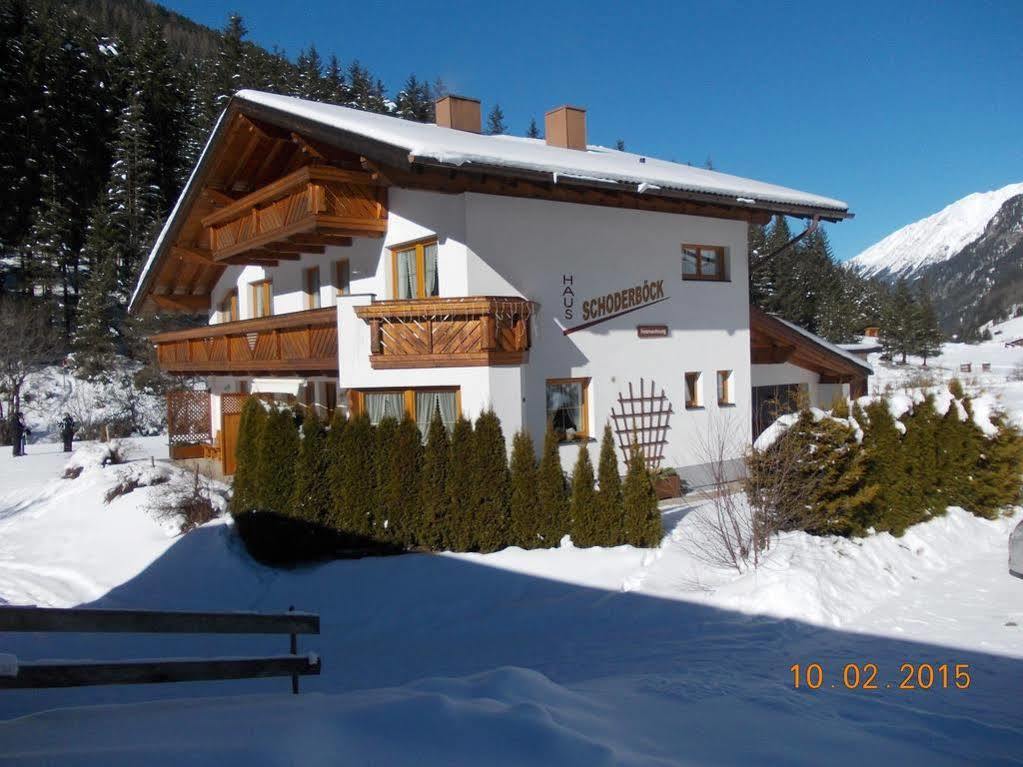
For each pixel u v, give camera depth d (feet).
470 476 37.50
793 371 67.92
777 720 18.16
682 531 37.65
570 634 29.07
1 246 152.56
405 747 13.69
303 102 52.90
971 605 29.25
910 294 262.26
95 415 118.52
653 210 53.93
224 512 46.32
